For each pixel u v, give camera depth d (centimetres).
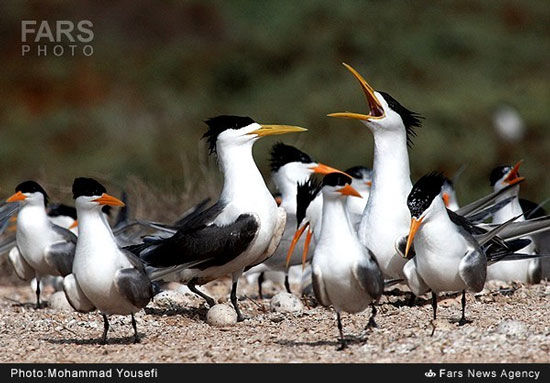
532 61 2836
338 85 2633
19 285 1783
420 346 974
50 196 1941
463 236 1038
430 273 1035
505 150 2527
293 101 2628
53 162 2570
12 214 1538
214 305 1227
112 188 2006
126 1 3112
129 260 1041
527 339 991
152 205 1870
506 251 1191
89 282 1022
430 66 2733
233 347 1023
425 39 2791
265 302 1335
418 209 1010
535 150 2545
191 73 2923
